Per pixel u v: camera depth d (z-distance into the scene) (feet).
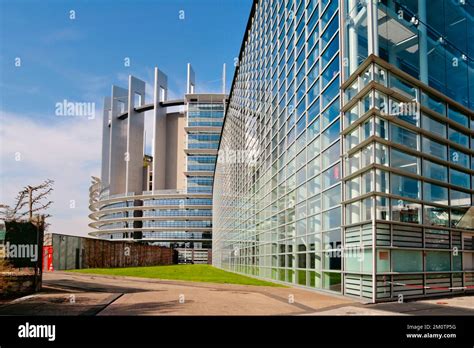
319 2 50.90
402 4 42.11
